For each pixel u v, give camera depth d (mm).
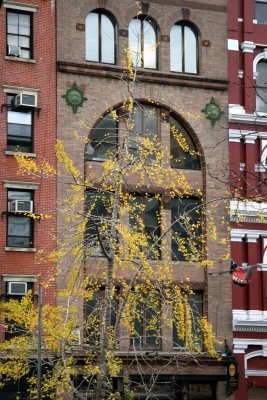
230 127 58312
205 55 58344
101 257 52969
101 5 56469
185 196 56875
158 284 44531
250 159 58156
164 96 57188
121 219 54781
